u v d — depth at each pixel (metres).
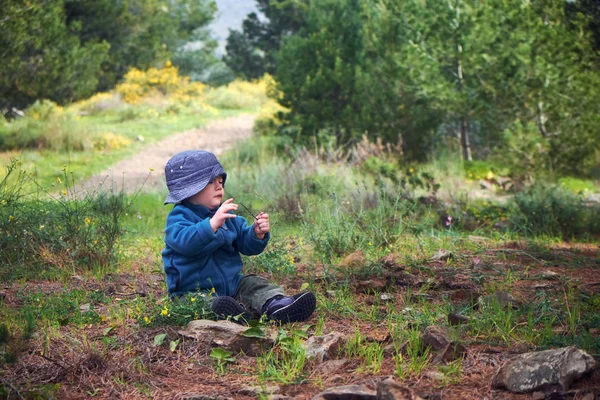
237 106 36.56
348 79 19.16
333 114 19.61
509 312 4.02
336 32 20.30
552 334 3.71
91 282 5.41
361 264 5.56
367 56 19.95
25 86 22.91
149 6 36.59
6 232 6.05
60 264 5.89
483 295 4.69
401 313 4.26
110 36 33.16
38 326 3.97
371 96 18.62
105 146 22.72
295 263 6.21
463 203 10.75
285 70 20.36
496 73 16.92
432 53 18.27
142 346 3.65
